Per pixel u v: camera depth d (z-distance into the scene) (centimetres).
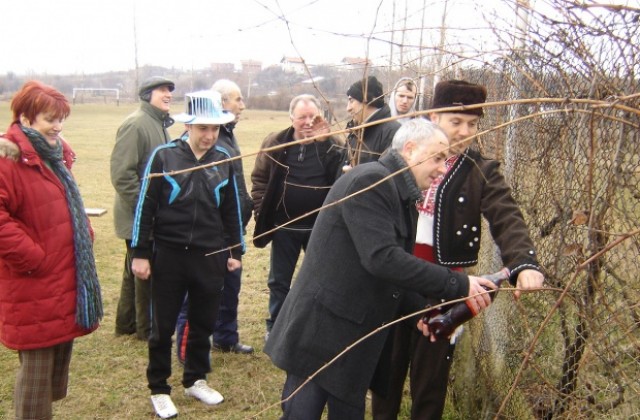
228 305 462
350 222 239
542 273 242
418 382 303
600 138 213
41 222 284
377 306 252
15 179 278
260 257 757
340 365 251
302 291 258
